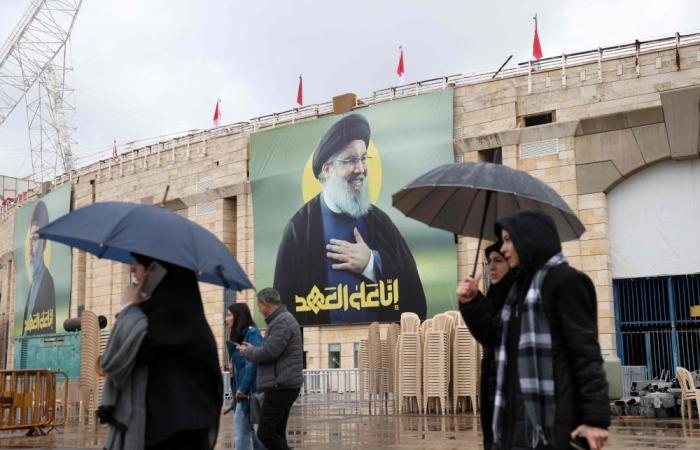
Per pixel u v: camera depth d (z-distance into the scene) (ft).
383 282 100.01
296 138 111.86
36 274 159.02
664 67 84.99
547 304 14.25
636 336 85.81
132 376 16.53
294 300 108.58
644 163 85.40
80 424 66.13
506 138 93.09
